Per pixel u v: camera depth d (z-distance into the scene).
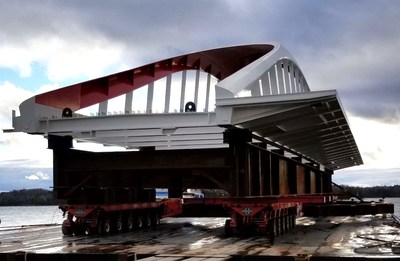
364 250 17.47
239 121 21.53
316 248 18.55
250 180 23.88
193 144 31.36
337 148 36.91
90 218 25.22
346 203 39.94
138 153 25.56
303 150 33.53
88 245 20.52
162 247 19.34
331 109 21.59
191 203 30.84
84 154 26.31
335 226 30.67
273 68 28.17
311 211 34.38
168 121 22.97
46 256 15.91
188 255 16.17
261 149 25.03
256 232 24.42
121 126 23.66
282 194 28.58
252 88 24.59
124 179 28.14
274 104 20.75
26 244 21.23
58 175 26.42
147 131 27.16
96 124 24.09
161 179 31.58
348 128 27.48
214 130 26.70
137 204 27.91
